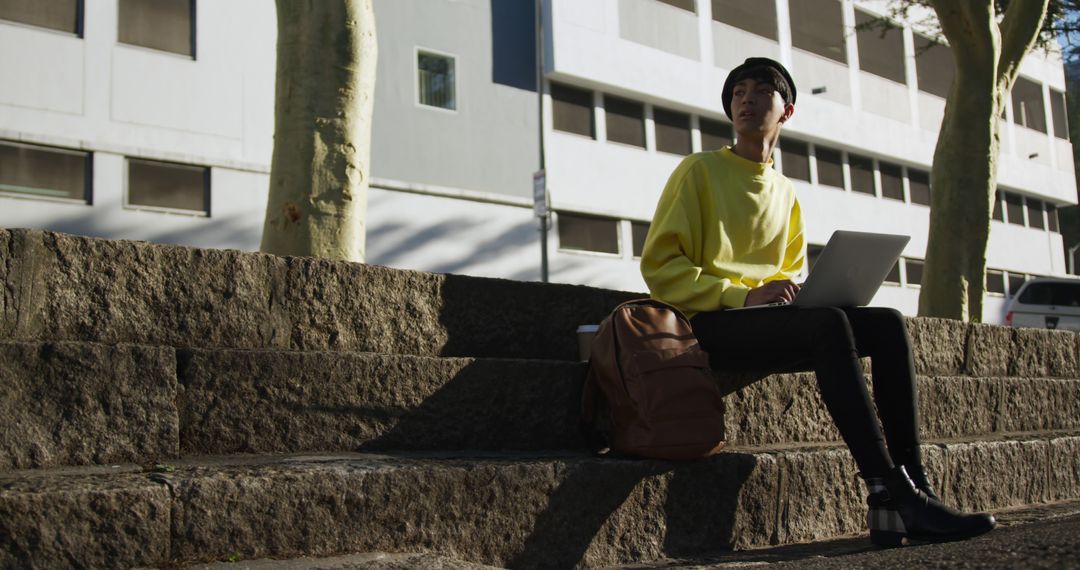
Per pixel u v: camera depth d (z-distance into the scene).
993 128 8.98
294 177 4.97
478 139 19.36
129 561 2.34
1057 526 2.81
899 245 3.55
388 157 18.03
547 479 3.09
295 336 3.30
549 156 20.44
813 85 25.95
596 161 21.28
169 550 2.41
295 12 5.09
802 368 3.70
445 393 3.41
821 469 3.97
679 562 3.26
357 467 2.77
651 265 3.81
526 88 20.27
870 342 3.41
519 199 19.80
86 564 2.28
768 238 3.90
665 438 3.35
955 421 5.60
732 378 4.21
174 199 15.51
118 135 14.90
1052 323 20.41
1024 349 6.64
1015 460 5.18
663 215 3.85
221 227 15.83
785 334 3.41
